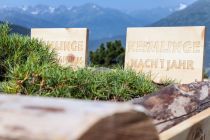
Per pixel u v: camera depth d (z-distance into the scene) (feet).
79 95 17.61
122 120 4.17
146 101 9.31
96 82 18.03
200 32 29.48
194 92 9.52
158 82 26.45
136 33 31.37
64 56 34.50
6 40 21.98
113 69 21.61
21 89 17.13
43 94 16.81
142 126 4.33
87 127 3.89
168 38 30.40
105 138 4.04
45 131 3.96
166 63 30.42
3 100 4.80
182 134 7.63
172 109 9.03
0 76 21.02
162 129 8.68
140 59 31.22
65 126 3.95
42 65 18.61
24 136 4.02
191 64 29.68
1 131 4.15
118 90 18.17
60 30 34.63
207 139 8.43
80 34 34.01
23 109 4.42
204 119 8.28
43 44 23.26
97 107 4.25
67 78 17.30
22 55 21.63
